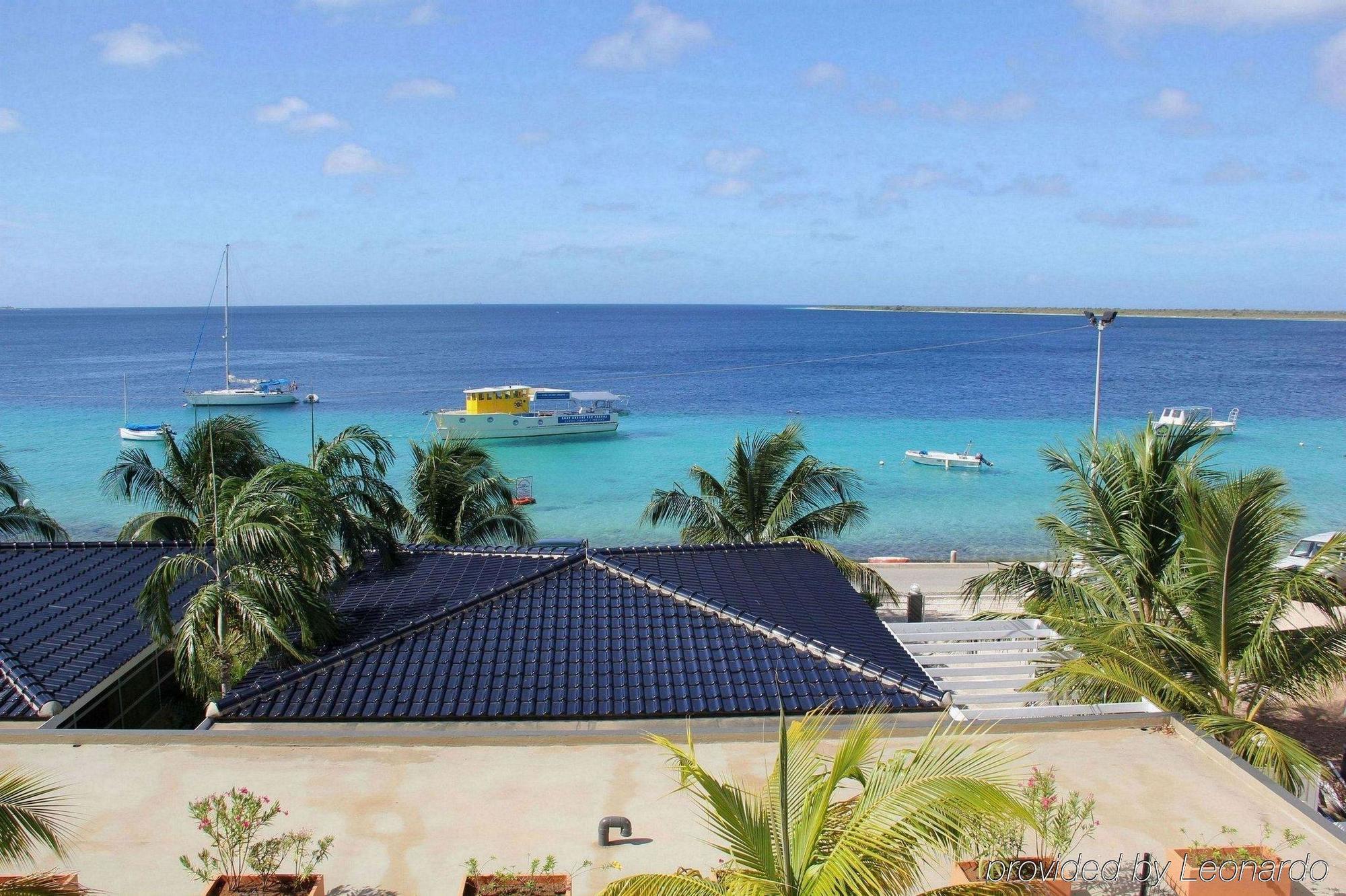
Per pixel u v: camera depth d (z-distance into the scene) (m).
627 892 6.39
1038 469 57.31
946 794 6.04
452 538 26.39
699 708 12.98
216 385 106.06
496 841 9.70
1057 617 16.09
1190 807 10.38
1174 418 70.50
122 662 14.62
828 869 5.88
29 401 91.56
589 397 75.69
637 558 18.31
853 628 16.19
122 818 10.11
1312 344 185.50
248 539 14.72
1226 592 13.59
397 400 95.12
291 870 9.09
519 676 13.62
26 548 18.95
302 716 12.69
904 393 100.12
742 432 72.31
